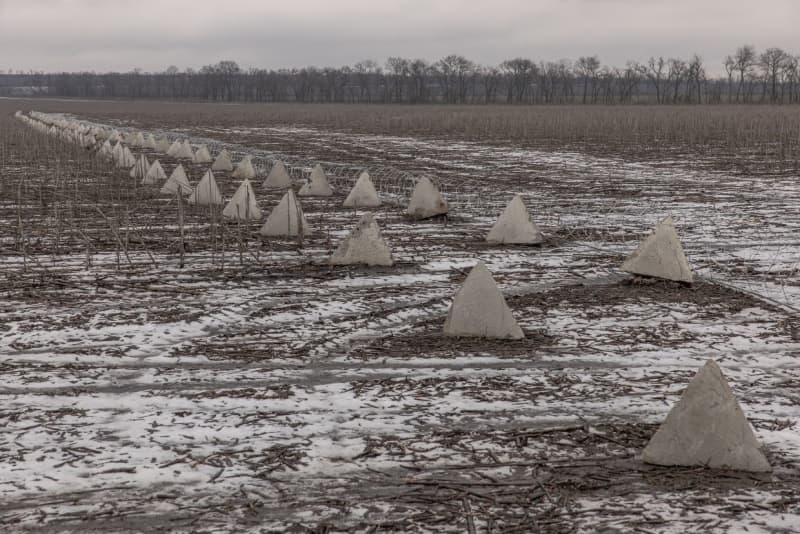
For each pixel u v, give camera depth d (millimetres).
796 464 6852
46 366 9289
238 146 47781
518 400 8273
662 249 13312
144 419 7734
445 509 6035
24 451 7016
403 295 12633
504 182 28891
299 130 66375
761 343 10258
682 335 10578
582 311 11688
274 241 17297
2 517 5906
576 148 44938
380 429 7523
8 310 11625
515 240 16922
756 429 7559
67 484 6426
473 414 7898
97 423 7645
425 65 188750
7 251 16047
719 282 13594
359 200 22922
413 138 55094
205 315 11359
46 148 40125
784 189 26578
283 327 10883
